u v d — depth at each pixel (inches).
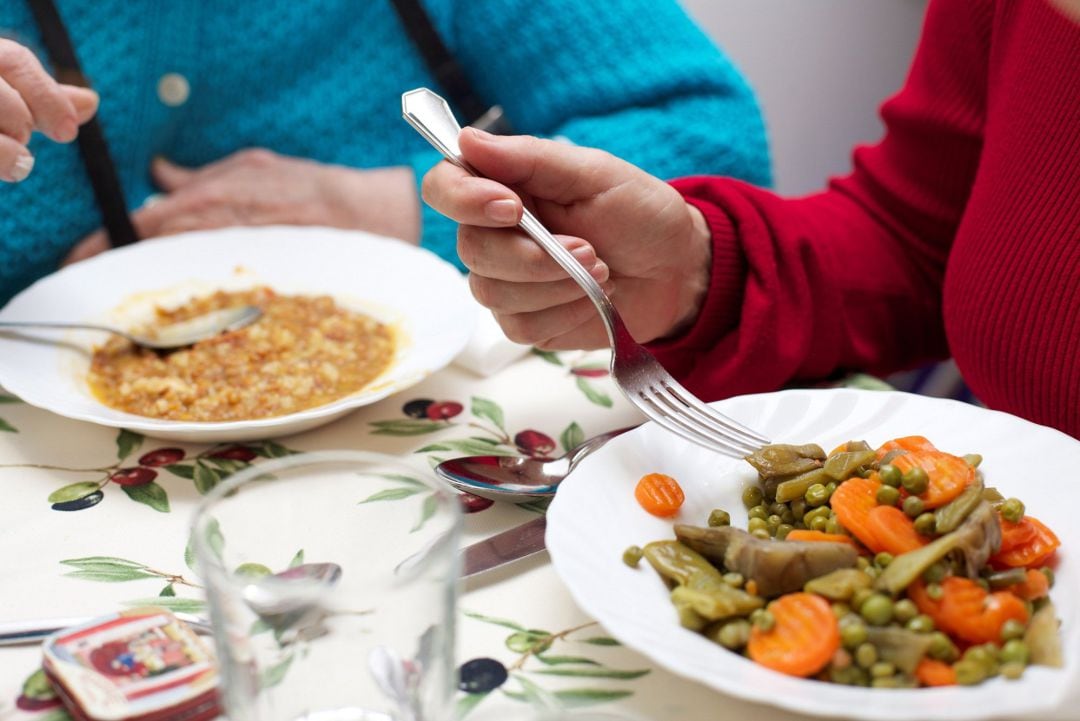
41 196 69.9
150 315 52.8
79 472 40.7
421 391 47.7
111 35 72.1
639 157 75.7
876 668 25.7
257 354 48.8
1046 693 24.3
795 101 137.6
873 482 31.3
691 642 26.7
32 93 45.2
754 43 134.4
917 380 96.0
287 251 56.9
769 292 46.8
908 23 133.8
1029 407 46.6
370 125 84.7
